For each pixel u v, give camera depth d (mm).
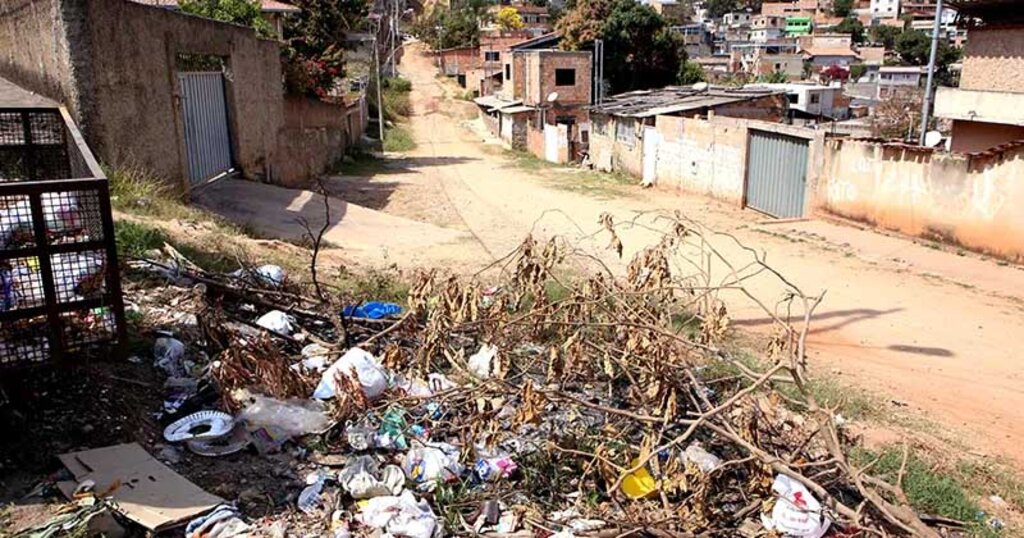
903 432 6059
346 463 4293
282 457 4344
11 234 3953
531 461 4531
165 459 4109
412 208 19875
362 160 32219
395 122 51031
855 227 16219
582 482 4324
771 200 19047
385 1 81562
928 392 7129
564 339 5730
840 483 4793
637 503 4289
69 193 4043
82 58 9008
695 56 85688
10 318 3957
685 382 5273
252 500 3898
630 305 5703
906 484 5000
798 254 13688
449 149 39062
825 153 16953
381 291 8039
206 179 13758
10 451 3910
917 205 14602
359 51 57469
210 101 13961
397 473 4184
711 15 140875
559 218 18500
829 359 8039
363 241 12453
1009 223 12695
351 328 6391
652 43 43531
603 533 3877
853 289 11102
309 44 31234
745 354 7410
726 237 15477
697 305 7707
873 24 109375
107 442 4133
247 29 15727
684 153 23172
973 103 19203
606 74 43719
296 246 10789
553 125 37344
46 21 9367
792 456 4820
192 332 5742
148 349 5266
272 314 6324
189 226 9359
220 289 6773
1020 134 18750
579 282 7297
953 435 6121
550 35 47562
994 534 4566
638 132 26547
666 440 4836
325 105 28750
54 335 4078
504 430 4777
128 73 10070
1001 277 11820
